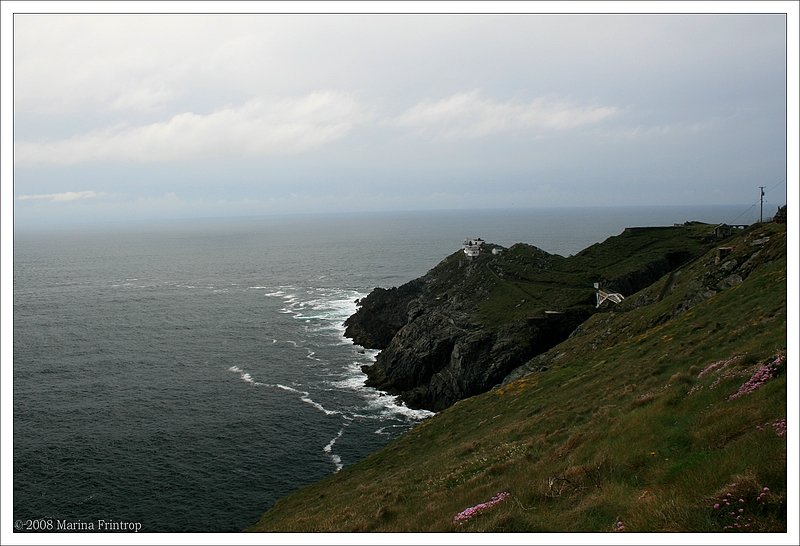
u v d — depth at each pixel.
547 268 119.69
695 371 23.86
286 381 86.50
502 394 47.69
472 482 21.59
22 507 49.62
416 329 94.12
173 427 67.62
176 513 48.56
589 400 30.52
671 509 12.34
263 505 49.91
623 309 71.25
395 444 46.28
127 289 185.50
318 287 184.50
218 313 140.25
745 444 13.50
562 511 14.98
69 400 77.00
